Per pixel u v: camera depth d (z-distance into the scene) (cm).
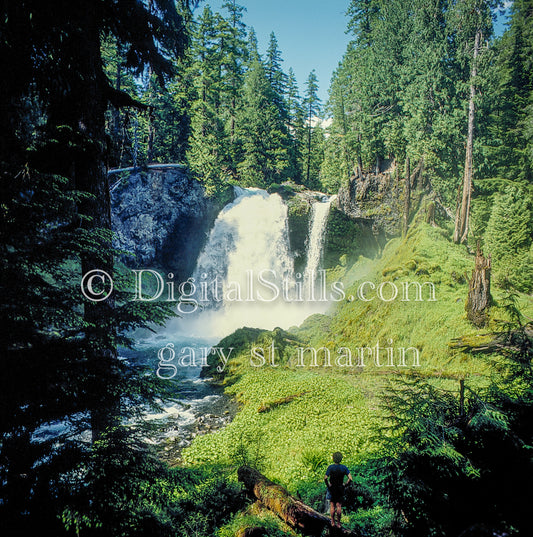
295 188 5362
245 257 4625
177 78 4778
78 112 748
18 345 443
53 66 616
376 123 4272
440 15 3606
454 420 511
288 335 2698
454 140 3397
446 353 1908
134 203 4209
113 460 427
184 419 1714
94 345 479
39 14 554
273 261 4678
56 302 461
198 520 667
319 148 7000
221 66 5747
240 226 4659
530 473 432
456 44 3503
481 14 3234
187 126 5041
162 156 5219
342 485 684
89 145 719
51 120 725
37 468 402
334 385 1867
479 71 3234
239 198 4819
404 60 4178
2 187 421
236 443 1371
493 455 464
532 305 1981
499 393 547
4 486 381
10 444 416
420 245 2855
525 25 3244
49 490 387
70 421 468
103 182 810
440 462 453
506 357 675
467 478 448
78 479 409
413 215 3788
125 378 493
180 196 4372
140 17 847
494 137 3294
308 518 685
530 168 3142
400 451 491
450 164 3491
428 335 2078
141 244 4216
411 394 557
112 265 577
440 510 436
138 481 420
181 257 4456
